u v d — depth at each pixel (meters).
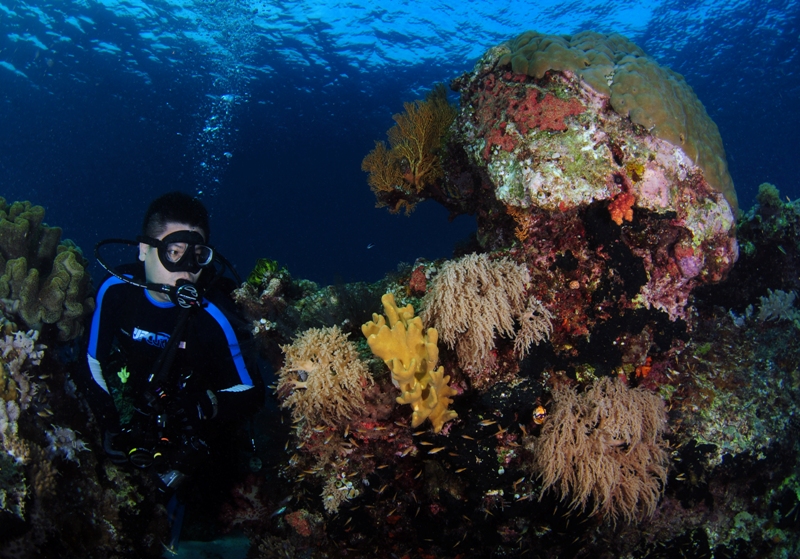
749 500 3.09
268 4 20.11
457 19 21.38
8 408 2.30
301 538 3.04
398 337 2.13
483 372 2.61
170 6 19.95
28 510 2.37
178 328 3.17
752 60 23.69
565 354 2.69
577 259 2.74
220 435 3.71
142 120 29.62
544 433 2.47
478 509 2.63
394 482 2.78
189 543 3.85
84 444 2.85
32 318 2.90
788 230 3.65
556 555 2.77
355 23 21.41
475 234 4.43
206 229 3.29
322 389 2.53
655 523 2.90
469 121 3.32
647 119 2.68
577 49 3.06
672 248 2.79
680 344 2.95
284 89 26.20
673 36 22.58
